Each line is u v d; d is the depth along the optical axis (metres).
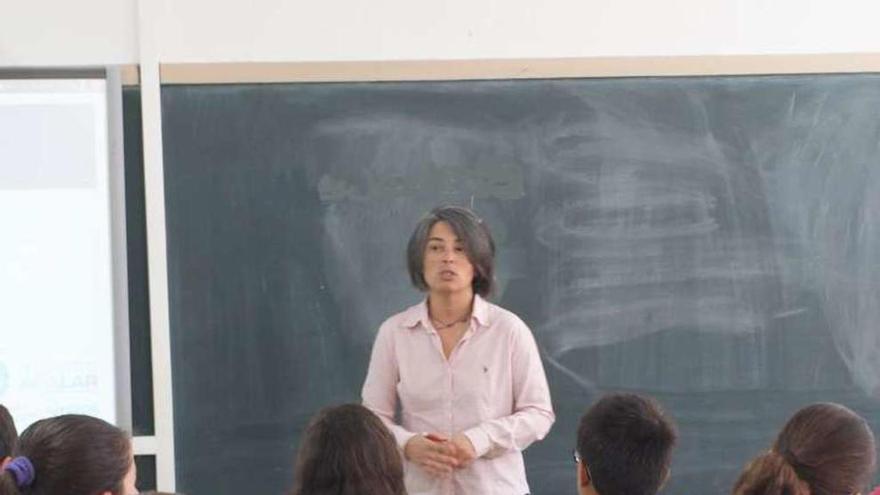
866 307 4.67
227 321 4.48
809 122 4.65
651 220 4.60
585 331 4.58
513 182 4.55
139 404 4.44
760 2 4.64
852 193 4.66
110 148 4.41
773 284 4.65
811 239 4.65
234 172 4.48
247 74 4.48
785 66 4.64
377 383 3.99
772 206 4.64
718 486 4.63
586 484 2.68
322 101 4.50
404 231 4.53
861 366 4.66
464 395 3.89
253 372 4.49
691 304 4.62
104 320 4.42
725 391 4.62
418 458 3.78
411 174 4.53
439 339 3.93
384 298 4.53
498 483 3.89
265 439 4.49
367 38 4.52
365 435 2.65
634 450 2.60
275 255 4.50
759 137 4.64
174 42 4.45
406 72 4.53
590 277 4.59
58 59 4.43
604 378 4.59
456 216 3.89
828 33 4.66
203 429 4.47
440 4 4.54
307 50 4.50
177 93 4.46
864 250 4.66
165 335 4.43
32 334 4.40
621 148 4.59
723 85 4.63
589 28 4.59
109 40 4.45
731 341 4.63
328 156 4.51
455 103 4.54
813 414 2.60
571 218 4.58
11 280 4.40
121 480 2.49
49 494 2.42
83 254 4.42
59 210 4.41
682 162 4.61
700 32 4.62
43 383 4.40
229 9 4.48
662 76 4.61
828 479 2.54
